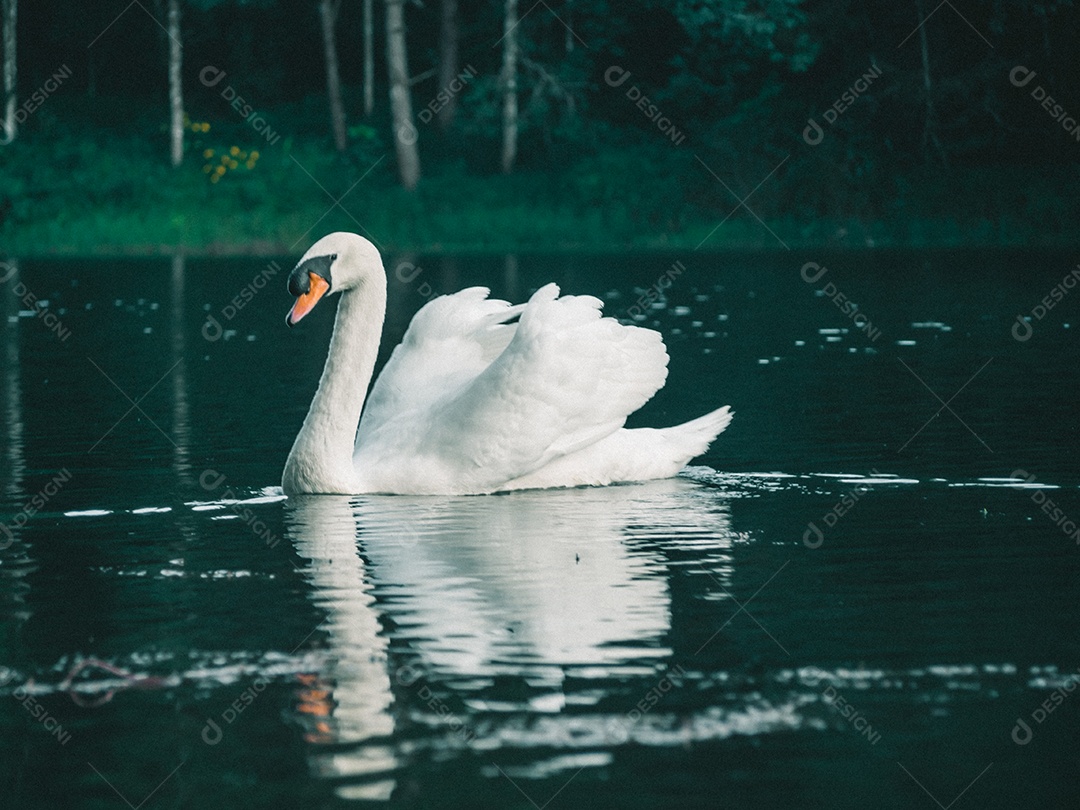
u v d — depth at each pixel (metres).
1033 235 52.75
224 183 54.88
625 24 59.78
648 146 58.06
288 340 25.62
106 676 7.66
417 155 59.56
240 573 9.71
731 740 6.76
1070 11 54.56
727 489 12.51
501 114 60.59
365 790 6.24
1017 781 6.30
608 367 12.66
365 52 62.28
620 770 6.42
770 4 54.25
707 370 20.36
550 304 12.66
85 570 9.84
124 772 6.47
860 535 10.63
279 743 6.77
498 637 8.22
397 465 12.47
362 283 12.56
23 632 8.45
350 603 8.93
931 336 24.22
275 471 13.47
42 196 53.69
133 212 53.44
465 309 13.68
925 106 56.31
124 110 63.16
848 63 56.50
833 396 17.64
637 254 48.44
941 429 15.12
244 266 44.25
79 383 19.66
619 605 8.87
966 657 7.82
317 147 58.72
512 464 12.40
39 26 65.56
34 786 6.35
